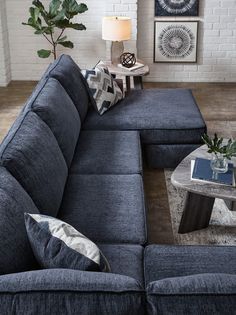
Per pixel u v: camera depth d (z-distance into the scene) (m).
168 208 4.05
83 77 4.68
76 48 7.07
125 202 3.21
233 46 7.03
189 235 3.69
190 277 1.95
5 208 2.37
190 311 1.80
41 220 2.32
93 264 2.13
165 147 4.54
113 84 4.88
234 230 3.74
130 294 1.83
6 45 7.00
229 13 6.86
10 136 3.02
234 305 1.81
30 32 7.02
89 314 1.79
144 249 2.80
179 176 3.56
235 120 5.80
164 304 1.81
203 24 6.92
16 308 1.80
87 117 4.62
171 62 7.12
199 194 3.45
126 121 4.53
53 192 3.01
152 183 4.44
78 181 3.49
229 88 6.93
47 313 1.79
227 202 3.85
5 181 2.56
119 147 4.06
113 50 5.91
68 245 2.20
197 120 4.54
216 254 2.69
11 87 6.99
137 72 5.59
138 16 6.91
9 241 2.26
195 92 6.77
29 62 7.19
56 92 3.93
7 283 1.87
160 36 7.00
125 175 3.60
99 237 2.88
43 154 3.06
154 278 2.54
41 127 3.28
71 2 6.39
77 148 4.05
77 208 3.16
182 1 6.82
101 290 1.83
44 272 1.97
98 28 6.95
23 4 6.90
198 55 7.09
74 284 1.86
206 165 3.62
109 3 6.70
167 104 4.88
